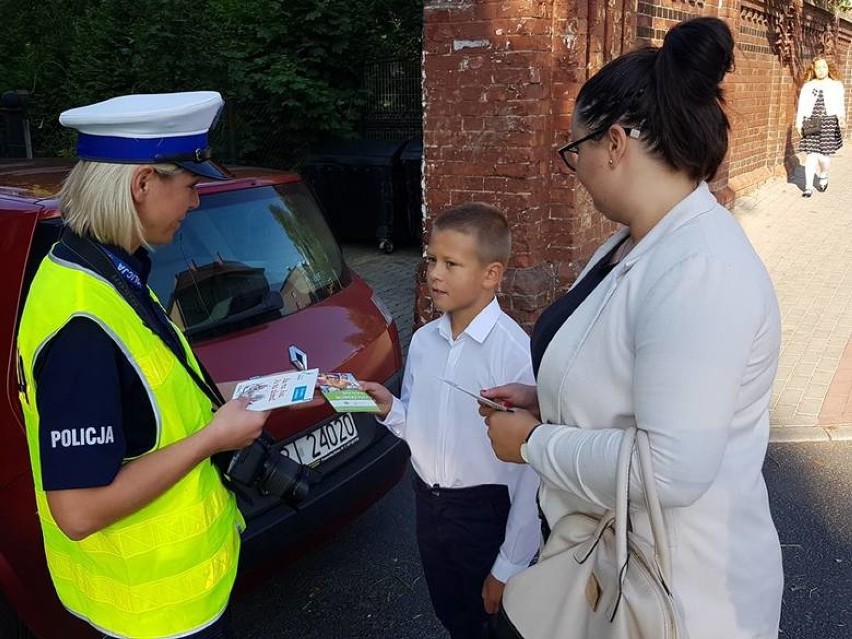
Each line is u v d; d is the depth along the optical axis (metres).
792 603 3.17
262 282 3.09
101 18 9.69
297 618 3.13
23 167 3.50
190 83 8.65
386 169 9.09
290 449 2.77
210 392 1.92
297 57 9.84
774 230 9.81
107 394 1.56
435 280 2.12
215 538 1.81
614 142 1.46
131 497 1.59
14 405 2.36
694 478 1.30
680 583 1.47
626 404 1.45
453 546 2.24
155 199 1.67
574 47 5.18
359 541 3.68
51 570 1.87
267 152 10.10
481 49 5.10
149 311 1.75
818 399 5.13
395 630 3.06
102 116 1.60
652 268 1.40
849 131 19.75
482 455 2.15
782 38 12.37
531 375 2.11
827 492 4.04
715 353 1.29
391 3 10.05
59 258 1.66
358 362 3.14
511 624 1.61
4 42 11.75
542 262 5.51
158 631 1.75
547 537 1.75
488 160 5.25
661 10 7.10
